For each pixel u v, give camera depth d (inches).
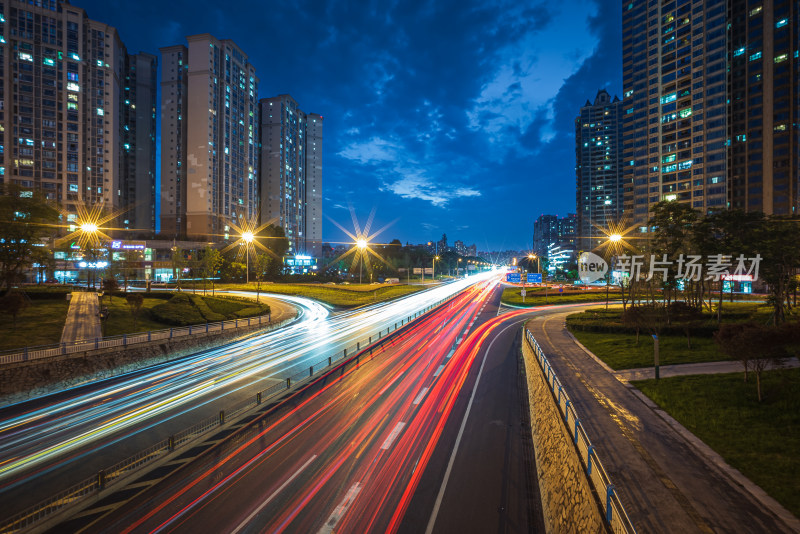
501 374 988.6
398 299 2940.5
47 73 3764.8
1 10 3528.5
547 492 470.3
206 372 1004.6
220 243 4675.2
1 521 425.1
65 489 486.6
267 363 1093.8
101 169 4097.0
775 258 1210.6
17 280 1584.6
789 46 2950.3
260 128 6146.7
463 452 585.3
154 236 4512.8
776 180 2987.2
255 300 2308.1
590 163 6181.1
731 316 1385.3
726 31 3198.8
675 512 343.3
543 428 605.6
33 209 1483.8
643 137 3757.4
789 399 573.3
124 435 639.1
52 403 778.2
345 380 935.0
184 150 4849.9
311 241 7047.2
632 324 1210.6
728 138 3211.1
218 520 426.9
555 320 1736.0
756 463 424.2
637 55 3843.5
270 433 643.5
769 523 326.3
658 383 738.2
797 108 2923.2
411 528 418.0
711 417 557.3
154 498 465.1
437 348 1289.4
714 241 1283.2
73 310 1530.5
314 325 1775.3
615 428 538.6
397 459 562.9
